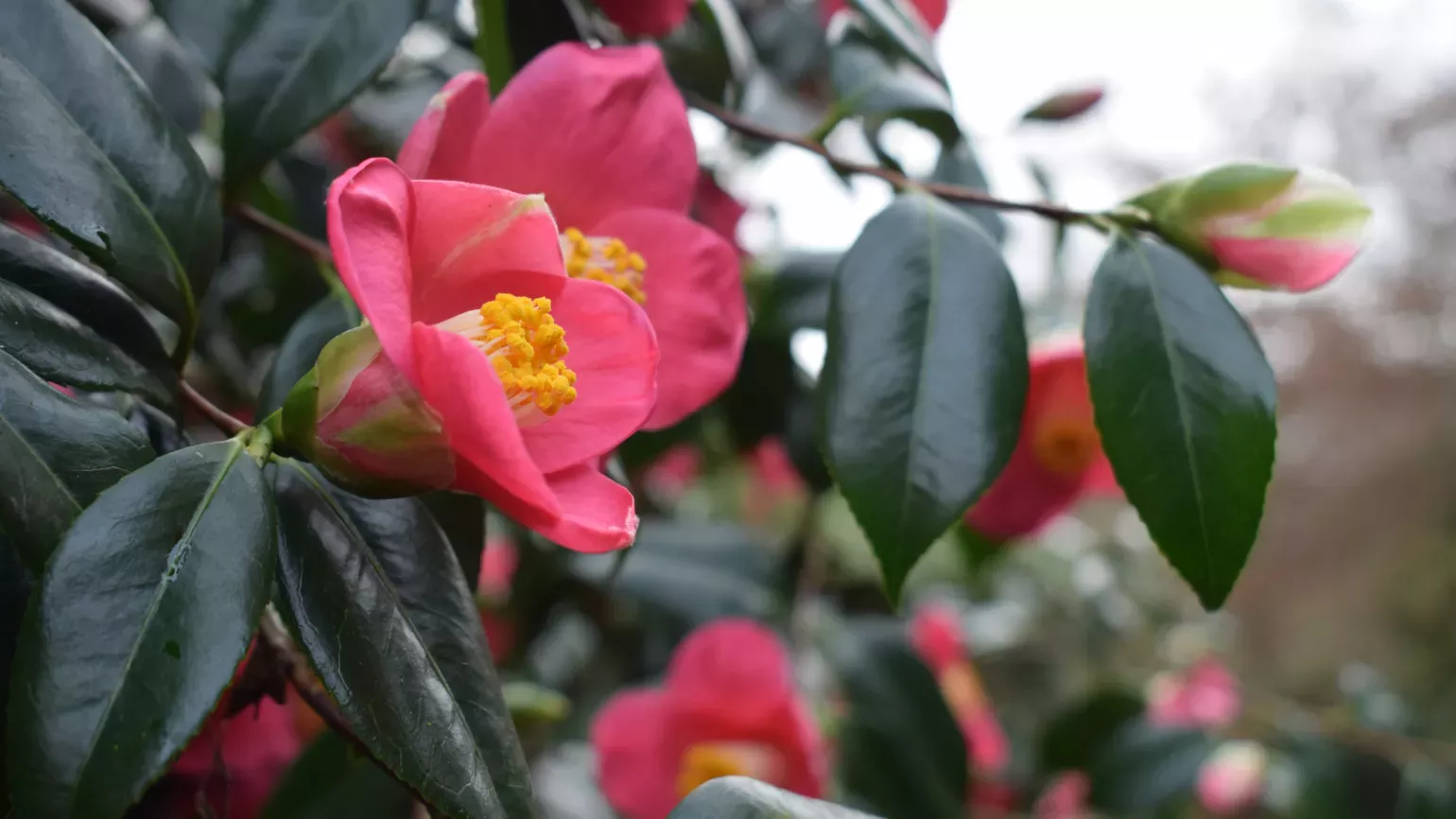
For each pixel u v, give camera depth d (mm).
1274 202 506
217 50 490
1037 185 694
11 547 422
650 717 706
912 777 750
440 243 439
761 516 1238
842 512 1052
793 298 693
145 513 414
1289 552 2369
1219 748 922
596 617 830
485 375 412
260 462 428
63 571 406
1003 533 685
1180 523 490
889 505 489
